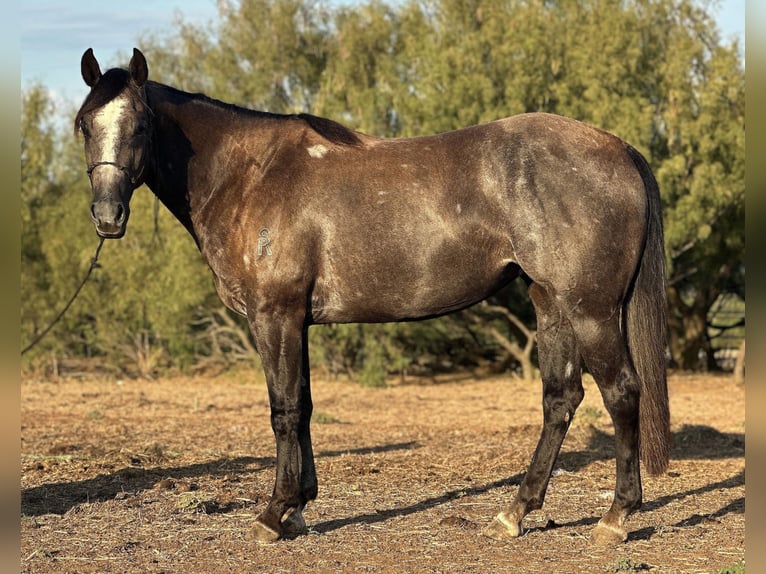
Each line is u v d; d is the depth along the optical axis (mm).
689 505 6492
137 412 13570
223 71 22516
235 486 7195
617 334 5293
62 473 7836
